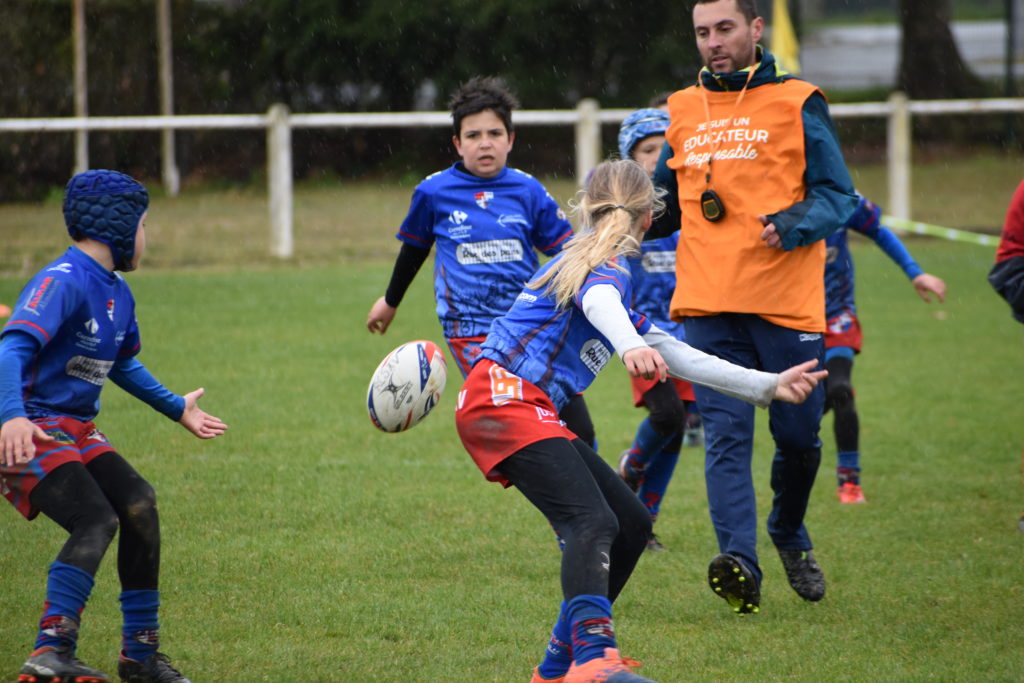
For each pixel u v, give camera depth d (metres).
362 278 53.03
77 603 13.09
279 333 40.12
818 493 24.12
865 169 96.25
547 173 95.50
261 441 26.92
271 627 16.42
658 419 20.20
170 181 81.88
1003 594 17.98
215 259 57.44
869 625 16.78
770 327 17.48
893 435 28.45
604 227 13.88
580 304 13.41
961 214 73.25
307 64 94.81
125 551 14.10
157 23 85.25
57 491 13.47
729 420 17.20
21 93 81.31
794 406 17.09
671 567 19.52
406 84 97.75
